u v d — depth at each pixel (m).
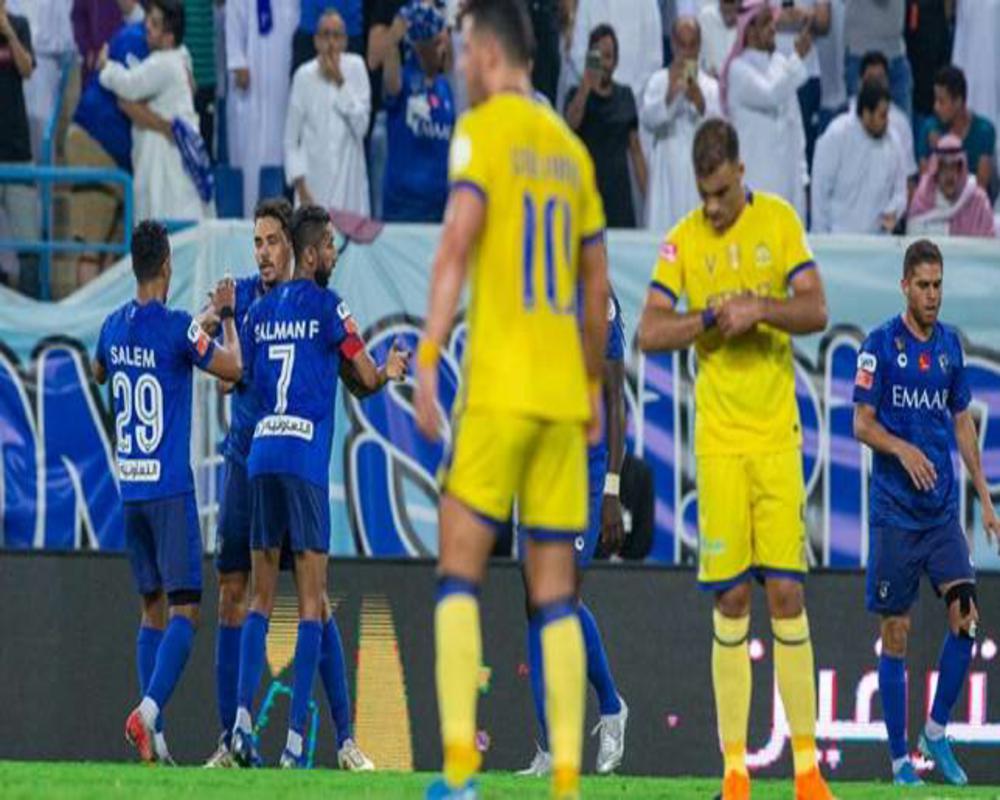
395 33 53.97
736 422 27.83
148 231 37.34
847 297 48.47
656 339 27.66
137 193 53.56
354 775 33.28
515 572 43.53
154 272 37.38
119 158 53.75
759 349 27.75
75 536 47.12
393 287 47.81
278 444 36.69
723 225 27.84
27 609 43.56
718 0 56.69
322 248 37.19
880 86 55.22
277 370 36.81
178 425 37.31
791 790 32.78
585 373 22.11
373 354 47.72
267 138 55.72
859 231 55.47
